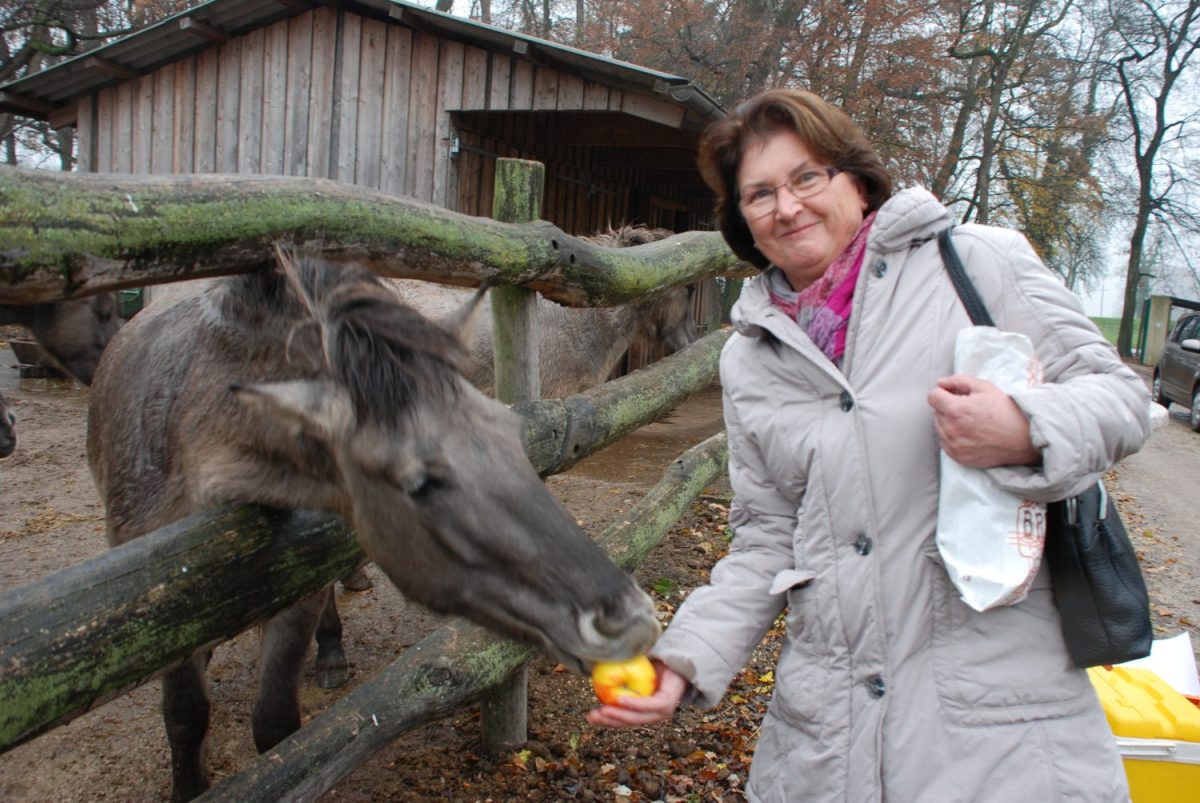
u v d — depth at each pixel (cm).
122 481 252
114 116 1020
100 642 155
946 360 157
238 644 412
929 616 157
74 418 851
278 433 192
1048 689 152
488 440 163
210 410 212
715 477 453
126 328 307
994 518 145
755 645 183
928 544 158
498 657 265
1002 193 2272
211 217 169
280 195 184
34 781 302
